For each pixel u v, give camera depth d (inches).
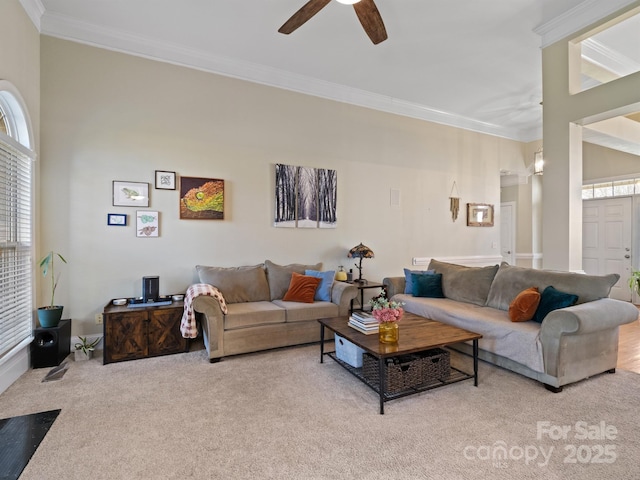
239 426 81.4
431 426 81.5
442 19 128.1
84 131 133.4
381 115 199.8
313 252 180.4
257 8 122.1
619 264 232.5
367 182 196.1
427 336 102.7
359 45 145.6
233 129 159.9
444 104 208.4
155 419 84.4
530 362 103.0
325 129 183.0
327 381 106.7
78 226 132.8
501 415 86.4
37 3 119.3
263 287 154.6
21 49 111.3
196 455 70.7
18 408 89.4
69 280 131.8
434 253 219.8
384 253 202.2
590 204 248.2
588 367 104.7
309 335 141.3
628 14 116.1
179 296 144.1
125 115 139.6
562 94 136.4
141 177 142.5
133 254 141.5
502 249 278.1
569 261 135.7
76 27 131.0
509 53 151.6
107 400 94.0
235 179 160.7
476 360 103.7
